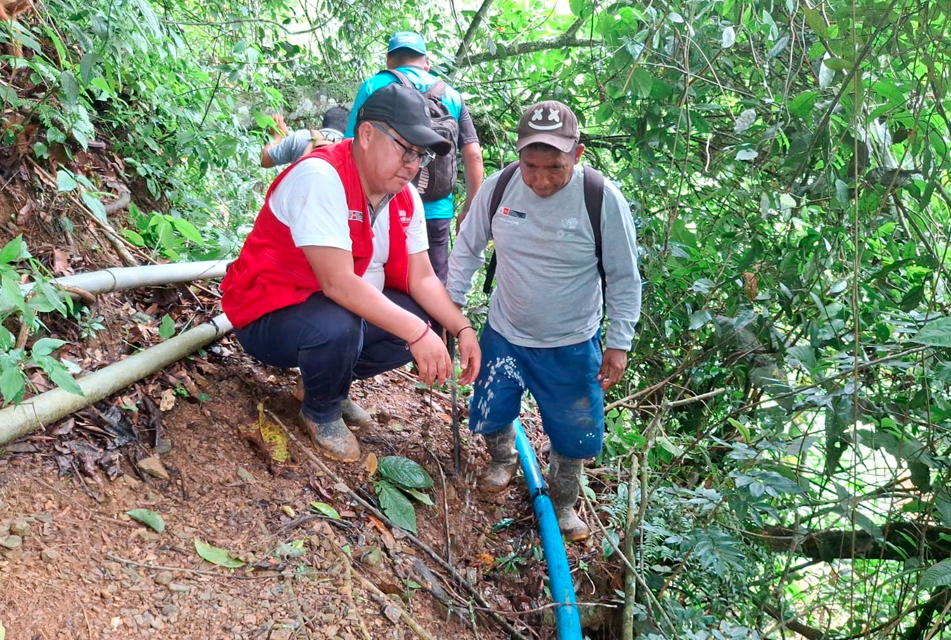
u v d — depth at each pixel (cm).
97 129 356
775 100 346
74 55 353
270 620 203
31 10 336
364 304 234
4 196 293
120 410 247
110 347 270
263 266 243
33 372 236
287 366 266
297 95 540
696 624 266
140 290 307
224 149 380
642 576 276
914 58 254
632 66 321
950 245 308
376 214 247
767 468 271
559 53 527
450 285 286
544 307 266
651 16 317
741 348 324
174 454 246
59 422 231
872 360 269
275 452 263
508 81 506
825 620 335
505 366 279
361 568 239
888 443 246
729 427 391
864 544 319
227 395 279
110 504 219
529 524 305
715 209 401
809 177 338
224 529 229
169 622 193
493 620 261
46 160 316
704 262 347
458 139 357
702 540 265
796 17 347
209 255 350
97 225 320
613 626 286
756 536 299
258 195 481
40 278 217
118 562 203
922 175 286
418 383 360
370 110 227
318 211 227
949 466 251
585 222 254
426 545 271
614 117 386
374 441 303
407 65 342
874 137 293
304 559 227
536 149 236
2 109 303
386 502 266
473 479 313
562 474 295
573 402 278
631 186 407
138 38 341
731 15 333
